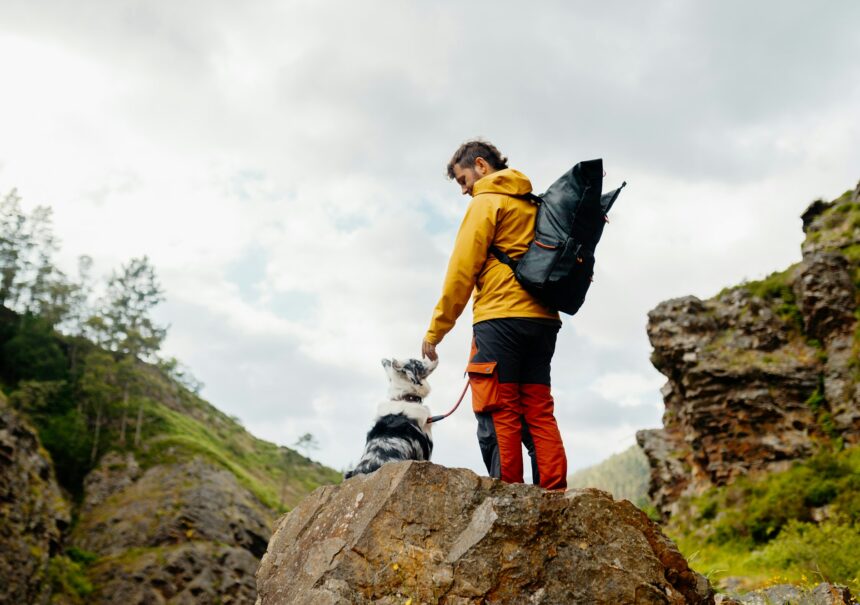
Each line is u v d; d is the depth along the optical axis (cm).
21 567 4353
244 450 10069
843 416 2720
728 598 472
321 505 409
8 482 4659
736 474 2867
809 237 3381
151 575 5303
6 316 8700
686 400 3203
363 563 350
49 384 7338
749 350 3092
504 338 412
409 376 508
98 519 5984
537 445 421
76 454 6669
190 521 6009
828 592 558
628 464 13450
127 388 8100
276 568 399
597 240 415
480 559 343
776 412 2888
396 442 472
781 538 1981
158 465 6831
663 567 364
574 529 359
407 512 361
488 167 461
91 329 9362
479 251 412
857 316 2941
